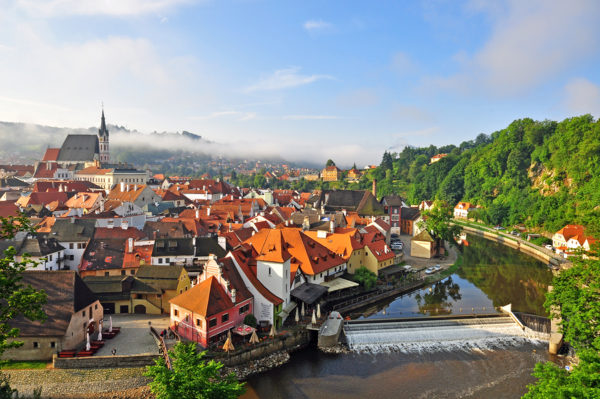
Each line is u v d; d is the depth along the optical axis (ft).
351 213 516.73
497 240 581.53
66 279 206.28
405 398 185.37
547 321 260.21
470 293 327.67
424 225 462.19
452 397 186.91
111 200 522.88
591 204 493.77
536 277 377.09
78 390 176.76
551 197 587.68
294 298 252.42
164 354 187.73
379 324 249.96
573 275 199.41
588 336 174.29
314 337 235.20
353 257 326.24
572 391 112.68
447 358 222.69
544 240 507.30
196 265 296.71
